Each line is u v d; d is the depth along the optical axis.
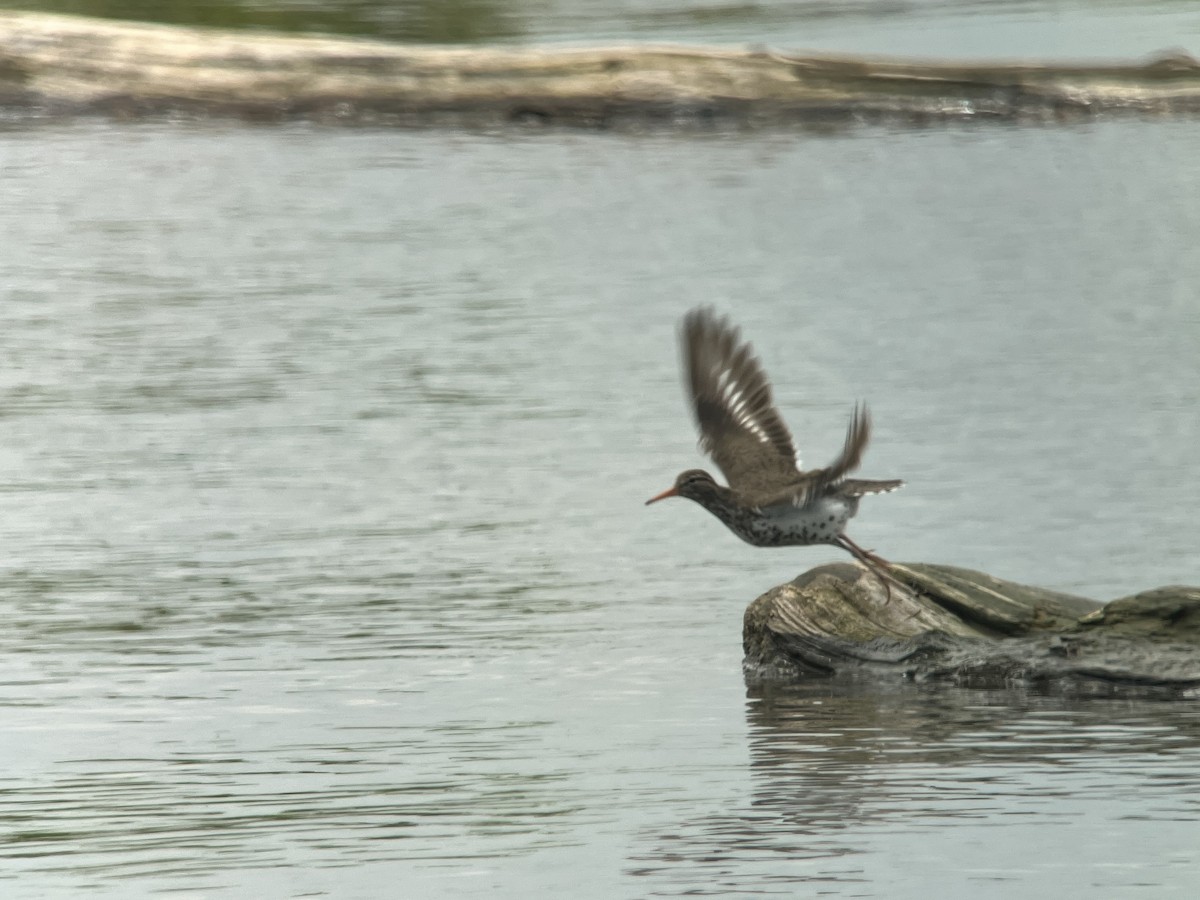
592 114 40.34
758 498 12.17
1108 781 11.97
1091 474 20.75
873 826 11.19
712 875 10.41
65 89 40.41
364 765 12.55
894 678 14.59
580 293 29.97
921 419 23.16
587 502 20.16
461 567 17.86
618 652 15.35
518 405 24.17
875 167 38.06
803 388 24.66
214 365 26.11
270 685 14.42
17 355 26.53
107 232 33.66
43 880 10.55
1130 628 14.47
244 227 34.16
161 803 11.83
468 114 40.56
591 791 11.91
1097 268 31.25
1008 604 14.96
